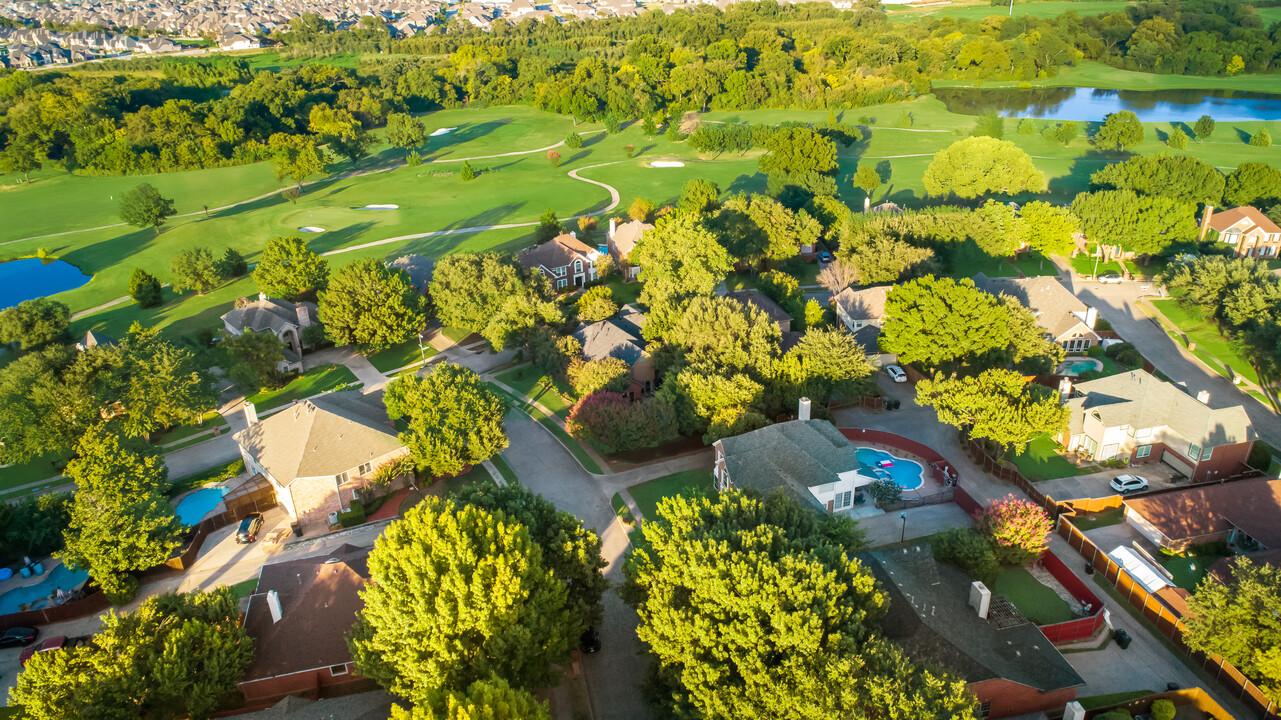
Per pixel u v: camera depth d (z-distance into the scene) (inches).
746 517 1918.1
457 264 4200.3
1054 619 2121.1
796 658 1499.8
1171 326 4119.1
